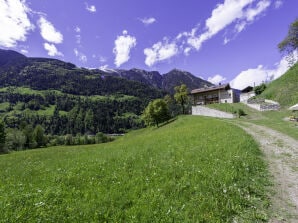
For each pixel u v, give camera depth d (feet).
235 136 67.10
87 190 28.48
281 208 23.79
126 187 28.91
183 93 319.68
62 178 35.58
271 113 171.42
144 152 55.88
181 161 40.47
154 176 32.65
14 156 94.79
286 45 212.84
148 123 308.81
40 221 19.75
